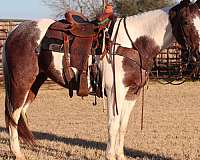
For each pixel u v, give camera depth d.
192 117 12.20
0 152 7.36
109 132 6.33
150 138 8.89
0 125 10.91
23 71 6.74
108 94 6.34
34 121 11.68
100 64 6.37
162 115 12.63
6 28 21.89
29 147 7.77
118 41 6.30
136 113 13.03
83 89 6.55
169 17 6.18
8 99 6.88
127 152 7.54
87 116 12.67
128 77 6.24
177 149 7.79
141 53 6.30
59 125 10.90
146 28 6.31
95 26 6.46
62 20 6.97
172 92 19.06
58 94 18.45
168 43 6.32
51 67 6.73
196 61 6.08
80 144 8.27
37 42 6.77
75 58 6.53
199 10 6.02
